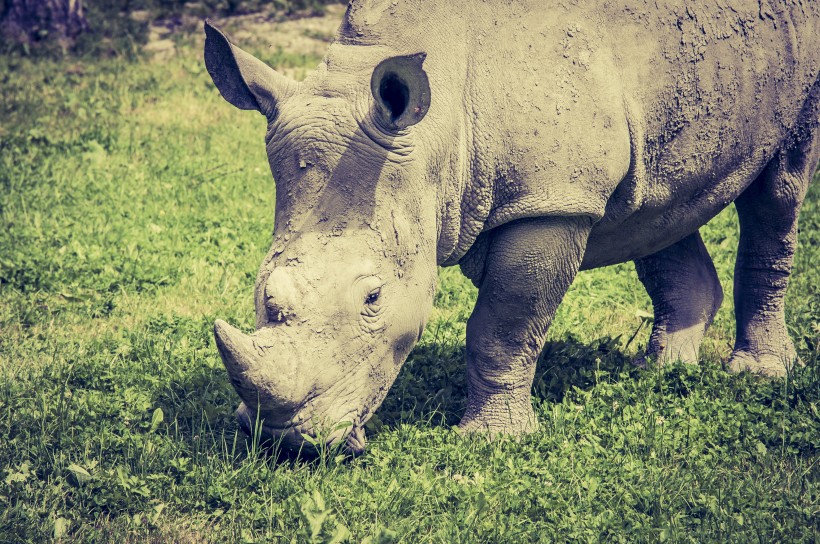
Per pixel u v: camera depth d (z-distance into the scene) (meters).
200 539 10.41
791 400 13.70
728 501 11.03
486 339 12.37
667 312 15.23
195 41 35.50
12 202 21.16
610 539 10.39
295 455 11.02
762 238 15.01
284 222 10.60
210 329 15.70
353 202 10.50
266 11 39.22
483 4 11.40
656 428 12.66
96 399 13.05
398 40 11.01
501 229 11.86
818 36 13.86
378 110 10.32
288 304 10.20
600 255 13.48
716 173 13.32
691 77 12.48
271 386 10.02
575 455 12.08
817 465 11.98
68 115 27.94
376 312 10.60
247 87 10.78
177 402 13.16
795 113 13.87
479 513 10.60
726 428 12.76
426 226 10.96
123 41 35.00
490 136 11.32
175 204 21.78
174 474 11.40
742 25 12.95
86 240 19.47
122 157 24.80
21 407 12.83
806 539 10.34
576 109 11.47
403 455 11.79
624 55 12.03
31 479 11.22
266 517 10.59
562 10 11.70
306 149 10.49
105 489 10.91
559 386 13.98
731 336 16.86
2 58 33.34
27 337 15.38
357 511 10.62
